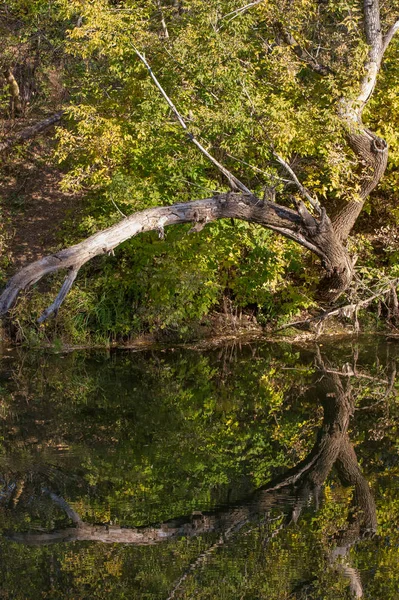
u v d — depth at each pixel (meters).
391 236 15.09
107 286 13.74
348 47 13.39
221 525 6.93
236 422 10.05
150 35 12.37
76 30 12.31
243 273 14.16
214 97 12.74
